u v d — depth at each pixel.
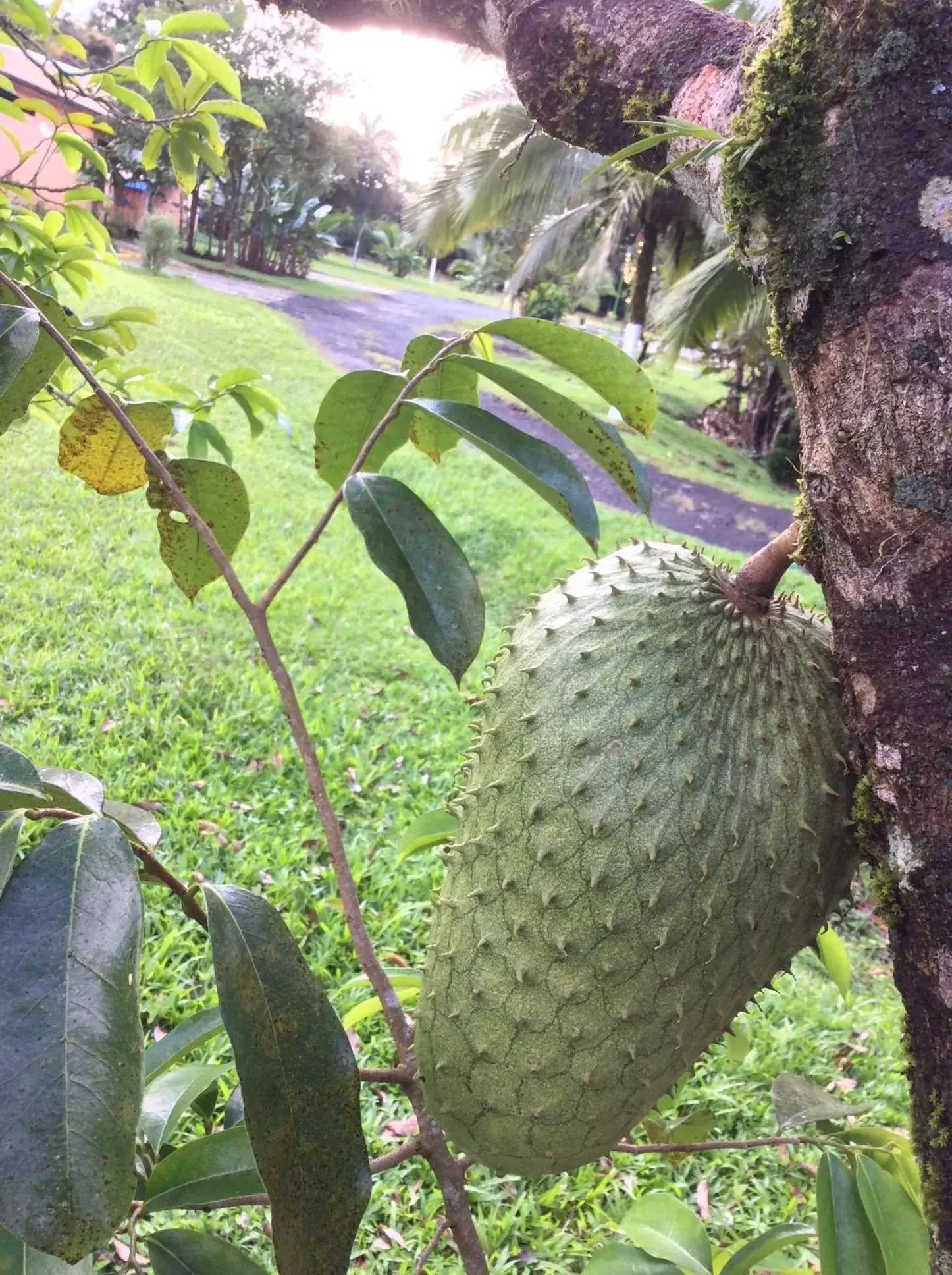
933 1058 0.34
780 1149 1.12
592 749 0.39
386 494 0.39
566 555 2.76
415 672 2.01
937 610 0.31
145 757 1.51
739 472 5.11
